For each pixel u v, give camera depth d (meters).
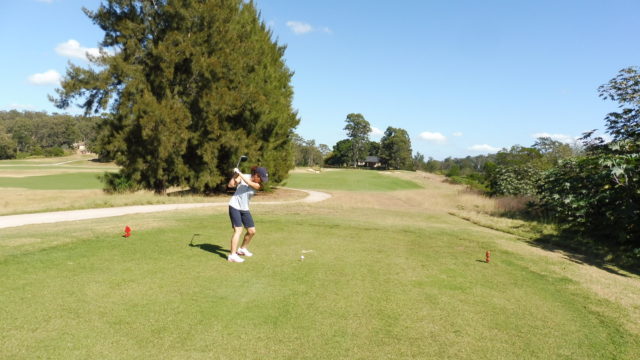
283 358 3.22
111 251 6.12
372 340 3.64
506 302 4.98
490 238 9.59
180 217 10.77
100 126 20.89
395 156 105.50
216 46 21.64
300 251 6.94
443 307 4.61
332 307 4.36
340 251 7.16
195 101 21.25
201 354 3.18
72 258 5.59
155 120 18.69
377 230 9.90
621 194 10.53
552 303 5.10
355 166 117.88
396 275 5.79
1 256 5.45
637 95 13.65
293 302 4.42
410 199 24.59
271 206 15.42
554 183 14.09
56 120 134.12
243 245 6.34
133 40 19.88
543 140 33.59
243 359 3.16
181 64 21.11
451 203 21.78
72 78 19.17
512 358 3.53
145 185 21.94
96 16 20.34
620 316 4.82
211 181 21.95
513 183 22.86
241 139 21.98
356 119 117.00
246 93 21.86
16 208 12.94
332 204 18.02
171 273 5.17
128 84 19.17
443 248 8.09
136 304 4.07
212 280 4.98
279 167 26.91
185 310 4.00
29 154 109.75
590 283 6.21
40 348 3.10
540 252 8.50
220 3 21.73
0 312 3.69
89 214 11.48
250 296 4.51
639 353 3.84
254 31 26.75
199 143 21.34
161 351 3.18
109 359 3.02
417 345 3.61
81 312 3.80
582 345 3.93
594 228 11.40
